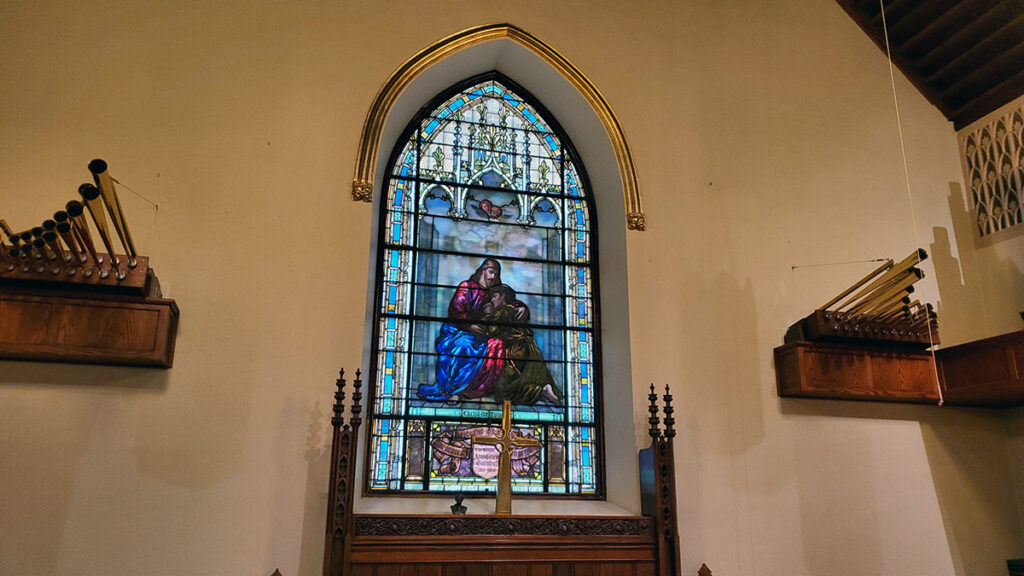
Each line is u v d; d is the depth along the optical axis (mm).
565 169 8055
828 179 7934
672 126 7668
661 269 7172
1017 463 7441
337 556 5480
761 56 8188
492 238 7629
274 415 5965
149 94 6531
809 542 6695
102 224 5070
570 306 7621
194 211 6305
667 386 6383
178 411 5801
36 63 6387
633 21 7941
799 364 6797
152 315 5625
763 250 7492
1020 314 7266
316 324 6266
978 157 8289
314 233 6488
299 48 6980
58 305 5492
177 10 6828
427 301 7266
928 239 8055
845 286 7602
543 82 7816
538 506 6633
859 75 8430
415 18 7344
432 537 5777
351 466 5613
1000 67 7973
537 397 7254
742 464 6770
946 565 6961
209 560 5551
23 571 5258
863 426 7191
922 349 7199
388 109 6988
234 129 6609
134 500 5555
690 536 6461
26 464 5449
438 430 6930
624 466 6816
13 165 6094
